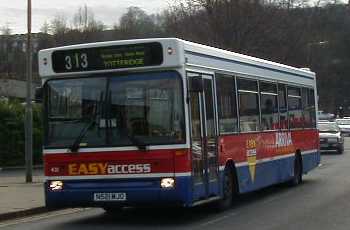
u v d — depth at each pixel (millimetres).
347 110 94750
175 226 11711
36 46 53344
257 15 38594
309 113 20562
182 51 11609
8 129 29125
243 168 14414
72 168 11883
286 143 17922
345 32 59250
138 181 11523
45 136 12109
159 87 11609
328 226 11523
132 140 11578
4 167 28297
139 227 11719
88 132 11844
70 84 12094
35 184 20938
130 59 11719
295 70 19109
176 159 11391
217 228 11359
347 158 33969
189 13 39438
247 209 14039
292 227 11414
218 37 38250
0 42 58031
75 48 12039
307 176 22703
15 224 12961
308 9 45906
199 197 11922
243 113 14625
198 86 11680
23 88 48031
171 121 11492
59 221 13219
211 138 12688
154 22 42906
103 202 11672
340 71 84688
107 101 11812
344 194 16734
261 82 16031
